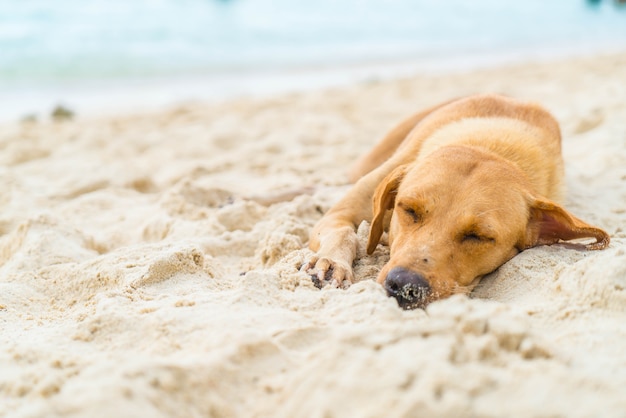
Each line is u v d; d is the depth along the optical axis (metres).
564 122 1.91
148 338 0.88
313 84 3.77
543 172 1.17
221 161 1.81
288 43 5.32
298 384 0.77
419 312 0.89
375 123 2.32
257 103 2.83
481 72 3.58
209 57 4.55
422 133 1.27
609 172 1.45
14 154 1.99
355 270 1.09
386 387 0.73
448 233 1.01
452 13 7.90
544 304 0.91
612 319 0.87
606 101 2.05
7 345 0.89
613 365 0.79
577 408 0.72
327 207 1.33
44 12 5.34
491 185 1.04
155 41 4.87
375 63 4.69
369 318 0.88
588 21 8.26
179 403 0.76
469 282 1.02
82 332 0.90
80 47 4.46
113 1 6.03
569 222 1.04
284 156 1.85
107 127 2.46
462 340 0.79
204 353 0.82
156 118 2.60
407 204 1.04
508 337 0.79
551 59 4.65
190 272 1.06
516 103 1.32
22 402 0.78
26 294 1.06
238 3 6.74
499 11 8.53
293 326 0.87
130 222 1.38
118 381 0.75
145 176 1.63
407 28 6.58
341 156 1.81
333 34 5.89
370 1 7.80
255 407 0.77
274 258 1.14
